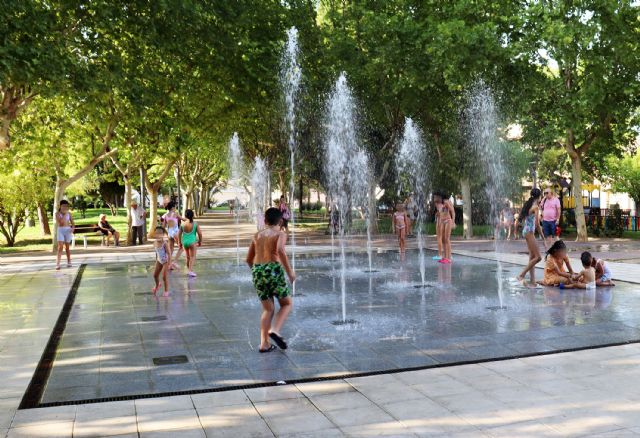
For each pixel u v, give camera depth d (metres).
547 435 4.13
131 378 5.68
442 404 4.79
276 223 6.61
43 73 13.28
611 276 11.88
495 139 25.77
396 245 22.25
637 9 21.31
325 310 8.96
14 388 5.39
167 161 30.17
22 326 8.18
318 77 25.28
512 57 21.27
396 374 5.64
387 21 23.89
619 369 5.68
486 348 6.56
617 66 22.31
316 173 29.81
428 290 10.86
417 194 32.78
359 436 4.17
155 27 17.05
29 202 26.47
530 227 11.20
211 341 7.17
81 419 4.57
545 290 10.66
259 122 27.09
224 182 81.19
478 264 15.16
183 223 13.38
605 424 4.32
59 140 21.38
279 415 4.60
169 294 10.88
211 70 21.00
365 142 28.94
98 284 12.36
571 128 21.66
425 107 27.23
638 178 34.28
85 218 54.72
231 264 16.12
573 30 20.53
